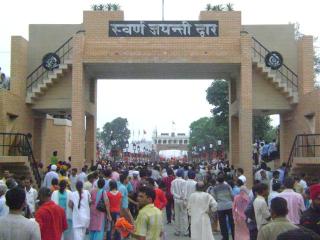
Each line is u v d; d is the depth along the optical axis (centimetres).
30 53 2962
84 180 1831
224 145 6034
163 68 2800
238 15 2727
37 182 2503
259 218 1127
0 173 2420
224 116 5322
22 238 646
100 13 2725
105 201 1388
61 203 1275
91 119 3092
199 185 1327
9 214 665
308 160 2352
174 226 1984
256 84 2814
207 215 1312
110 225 1450
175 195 1783
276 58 2830
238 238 1359
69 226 1277
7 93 2552
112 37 2702
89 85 2966
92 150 3075
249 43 2634
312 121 2603
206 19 2731
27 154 2633
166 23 2700
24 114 2805
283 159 3011
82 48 2642
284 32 2972
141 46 2680
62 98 2823
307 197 1302
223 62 2644
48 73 2862
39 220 926
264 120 5184
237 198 1377
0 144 2516
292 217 1102
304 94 2720
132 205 1662
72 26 2981
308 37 2802
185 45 2681
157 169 2400
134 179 1869
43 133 3088
